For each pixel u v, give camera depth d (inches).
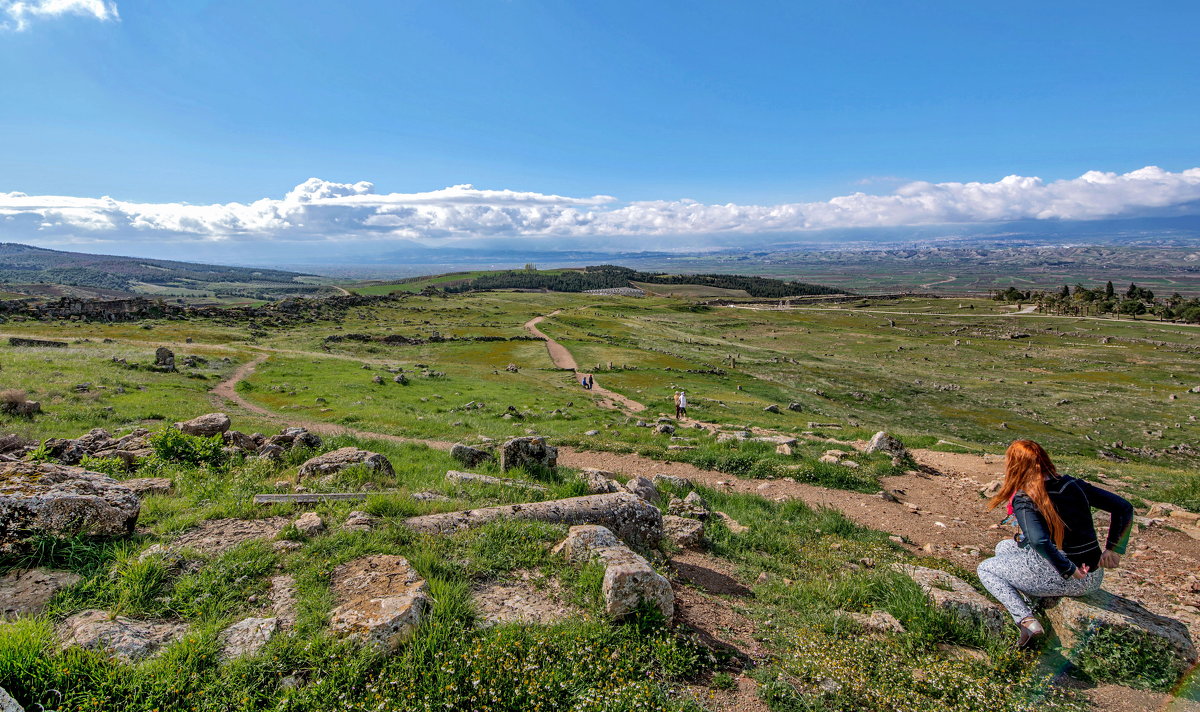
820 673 204.8
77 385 1228.5
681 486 536.7
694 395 1907.0
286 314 4281.5
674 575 297.3
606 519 323.3
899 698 193.2
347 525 289.0
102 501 261.7
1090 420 2263.8
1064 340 4845.0
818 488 573.9
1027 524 217.9
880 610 267.0
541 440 550.3
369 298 5807.1
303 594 220.4
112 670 171.0
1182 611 262.2
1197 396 2709.2
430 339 3457.2
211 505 326.0
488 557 262.5
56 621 198.4
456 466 565.6
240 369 1936.5
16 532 235.6
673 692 189.2
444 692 171.3
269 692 172.1
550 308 6525.6
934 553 387.9
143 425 913.5
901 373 3356.3
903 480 610.9
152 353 1969.7
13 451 532.7
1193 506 496.7
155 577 221.8
